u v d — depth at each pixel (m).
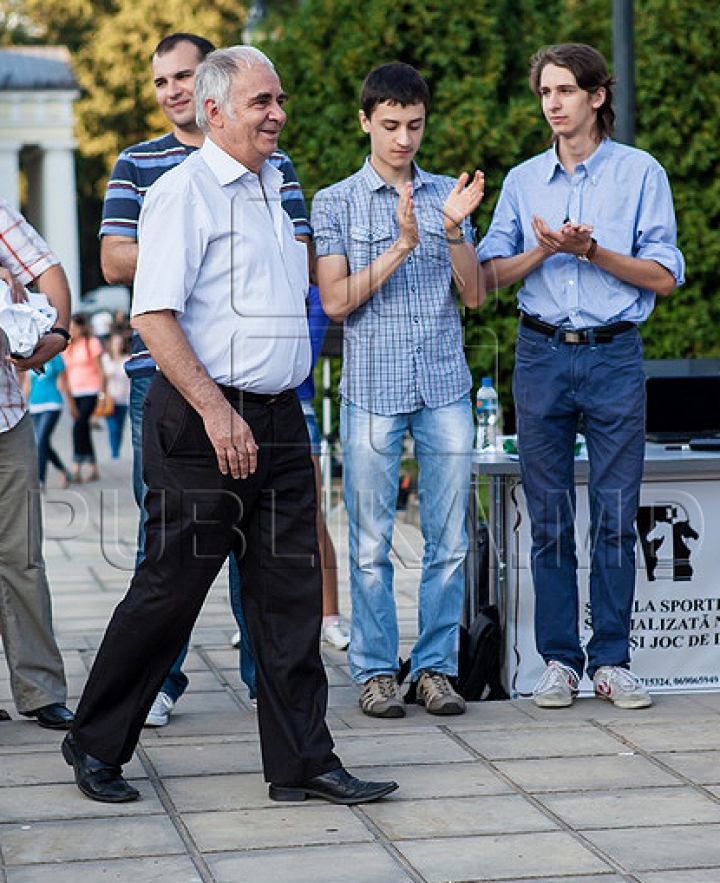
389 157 5.41
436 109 10.27
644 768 4.87
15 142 31.12
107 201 5.51
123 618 4.50
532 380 5.63
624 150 5.64
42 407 14.25
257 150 4.45
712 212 10.09
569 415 5.64
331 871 4.01
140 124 39.22
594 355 5.55
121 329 20.62
